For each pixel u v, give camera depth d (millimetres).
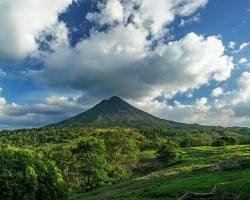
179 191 64875
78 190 116062
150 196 67000
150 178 107188
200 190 60938
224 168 90062
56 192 67750
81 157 124562
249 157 108875
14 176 61531
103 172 123688
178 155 147625
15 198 60719
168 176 103312
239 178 66812
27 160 65375
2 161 63188
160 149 144375
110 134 172375
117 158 149250
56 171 69938
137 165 154125
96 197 91438
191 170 105250
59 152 131625
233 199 49719
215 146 191875
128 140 158875
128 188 96688
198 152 164250
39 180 65625
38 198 65125
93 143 128250
